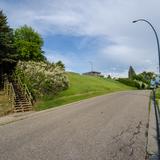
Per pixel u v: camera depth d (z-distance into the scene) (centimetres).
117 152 920
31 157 870
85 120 1614
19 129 1381
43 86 3403
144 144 1029
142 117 1708
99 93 4359
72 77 6209
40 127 1419
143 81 12250
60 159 845
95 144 1030
